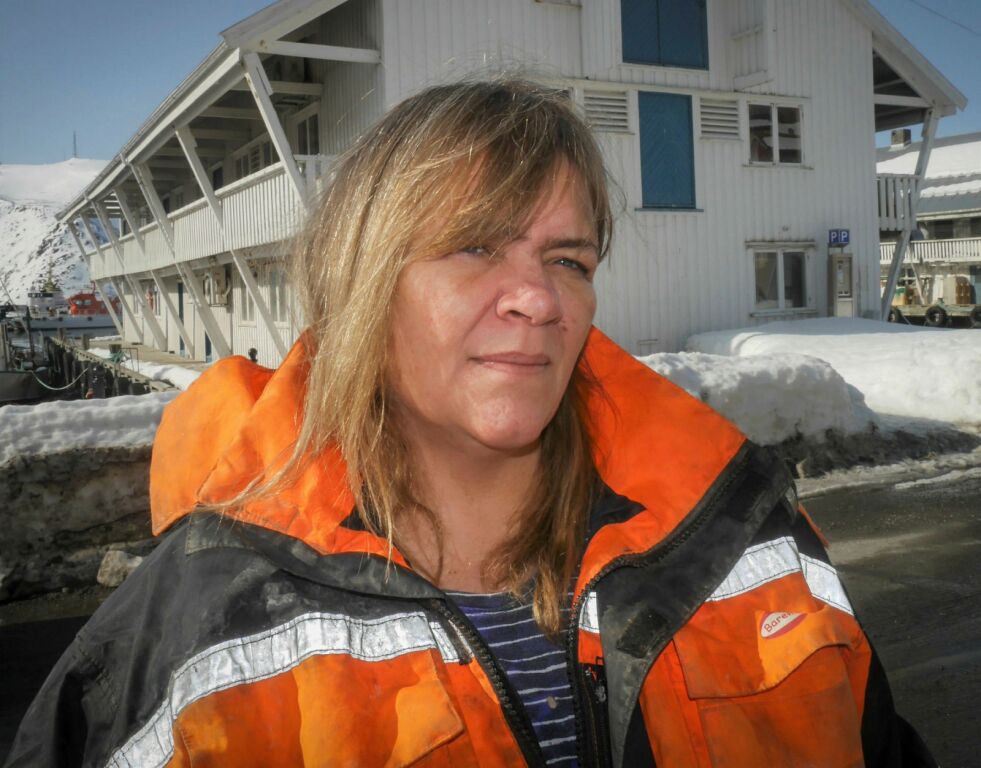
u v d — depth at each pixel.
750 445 1.17
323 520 1.00
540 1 12.67
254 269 17.25
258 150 17.42
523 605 1.09
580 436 1.17
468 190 0.96
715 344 13.38
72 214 30.25
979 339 11.08
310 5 10.46
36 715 0.98
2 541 5.22
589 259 1.06
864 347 11.64
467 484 1.11
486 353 0.97
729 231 14.65
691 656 1.03
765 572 1.09
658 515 1.10
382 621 0.97
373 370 1.01
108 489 5.50
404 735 0.91
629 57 13.51
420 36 11.63
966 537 6.24
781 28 15.20
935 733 3.58
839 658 1.06
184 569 0.99
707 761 1.02
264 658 0.93
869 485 7.77
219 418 1.17
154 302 29.83
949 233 36.94
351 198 1.07
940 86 16.61
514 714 0.99
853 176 15.99
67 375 31.30
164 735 0.92
